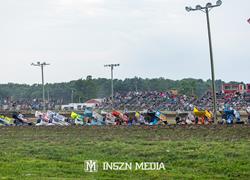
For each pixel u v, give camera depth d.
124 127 75.44
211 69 83.94
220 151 40.59
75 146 49.41
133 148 45.12
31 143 54.34
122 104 199.25
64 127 80.19
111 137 59.31
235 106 153.50
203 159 37.81
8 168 35.12
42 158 42.22
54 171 33.78
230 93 198.38
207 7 84.69
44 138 61.56
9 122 99.06
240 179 30.55
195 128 67.81
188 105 161.75
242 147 42.50
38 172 33.22
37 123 97.12
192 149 42.91
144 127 73.44
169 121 107.31
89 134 65.56
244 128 65.00
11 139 61.69
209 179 30.36
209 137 55.00
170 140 53.00
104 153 43.78
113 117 93.69
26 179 29.67
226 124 75.50
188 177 30.97
